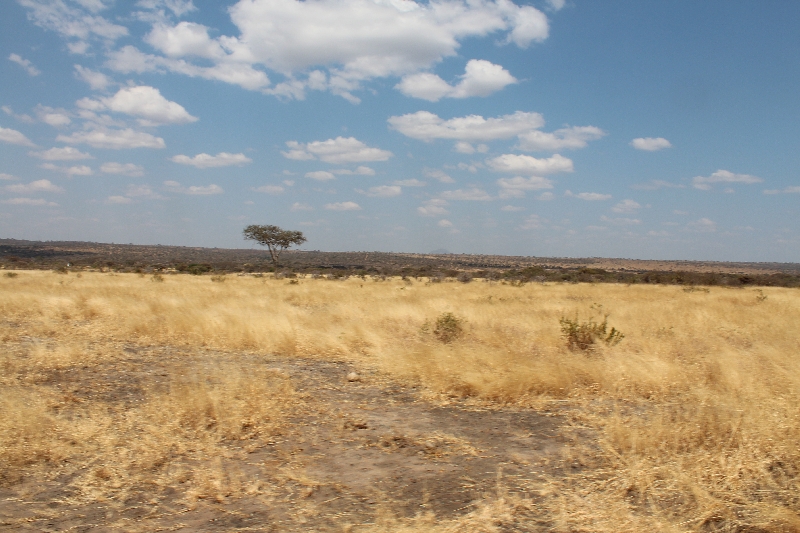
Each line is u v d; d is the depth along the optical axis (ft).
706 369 27.61
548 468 16.25
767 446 16.38
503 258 563.48
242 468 16.26
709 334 42.11
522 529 12.30
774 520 12.34
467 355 28.60
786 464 15.60
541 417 22.03
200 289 83.51
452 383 25.73
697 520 12.57
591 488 14.56
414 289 99.76
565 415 22.24
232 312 47.21
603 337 35.50
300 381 28.12
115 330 43.45
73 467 16.17
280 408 21.84
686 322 50.31
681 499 13.75
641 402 23.93
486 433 19.84
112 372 29.17
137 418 20.45
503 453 17.67
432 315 53.06
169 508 13.62
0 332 41.73
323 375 29.91
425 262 422.00
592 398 24.80
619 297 87.51
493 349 32.48
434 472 16.02
